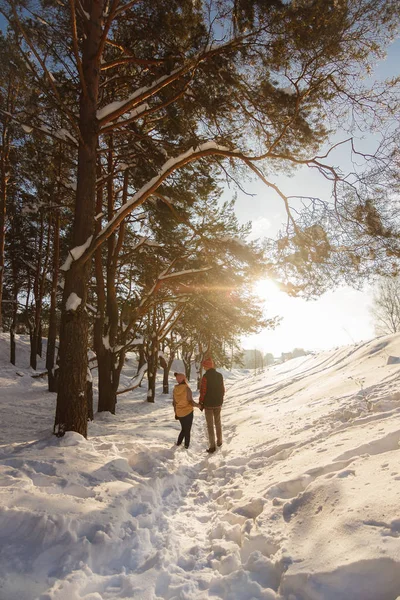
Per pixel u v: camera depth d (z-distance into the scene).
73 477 3.96
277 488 3.38
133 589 2.22
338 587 1.83
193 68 6.63
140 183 11.02
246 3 5.83
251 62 6.74
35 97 7.80
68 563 2.39
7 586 2.12
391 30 5.83
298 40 5.87
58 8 7.11
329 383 10.49
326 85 6.67
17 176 17.05
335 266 7.49
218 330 16.25
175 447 6.71
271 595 2.01
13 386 19.23
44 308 26.92
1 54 6.39
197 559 2.65
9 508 2.87
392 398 5.55
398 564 1.78
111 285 13.15
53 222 22.30
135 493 3.79
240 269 11.23
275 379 21.81
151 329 20.06
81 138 6.93
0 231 20.02
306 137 7.27
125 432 8.39
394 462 2.96
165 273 13.14
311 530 2.42
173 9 6.58
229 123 8.20
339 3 5.59
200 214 12.35
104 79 9.16
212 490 4.33
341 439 4.25
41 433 6.70
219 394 6.91
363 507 2.36
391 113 6.62
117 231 13.70
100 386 13.17
